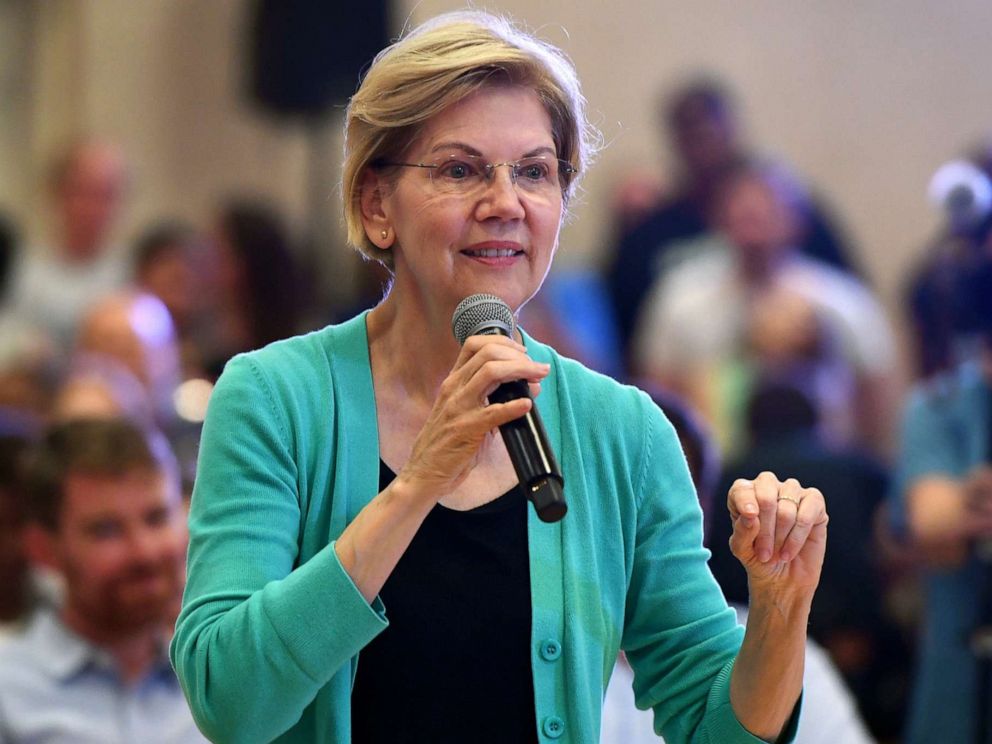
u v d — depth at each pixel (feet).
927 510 42.75
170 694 33.17
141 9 84.02
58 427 32.45
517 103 19.52
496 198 19.12
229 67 83.87
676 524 20.80
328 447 19.67
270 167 83.10
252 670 17.87
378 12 76.13
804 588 18.93
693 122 72.54
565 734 19.38
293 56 76.23
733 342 65.57
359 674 19.16
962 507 41.93
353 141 20.01
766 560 18.47
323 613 17.81
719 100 72.84
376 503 18.10
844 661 48.11
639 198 73.56
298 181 82.89
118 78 83.82
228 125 83.56
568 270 73.36
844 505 48.03
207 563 18.89
